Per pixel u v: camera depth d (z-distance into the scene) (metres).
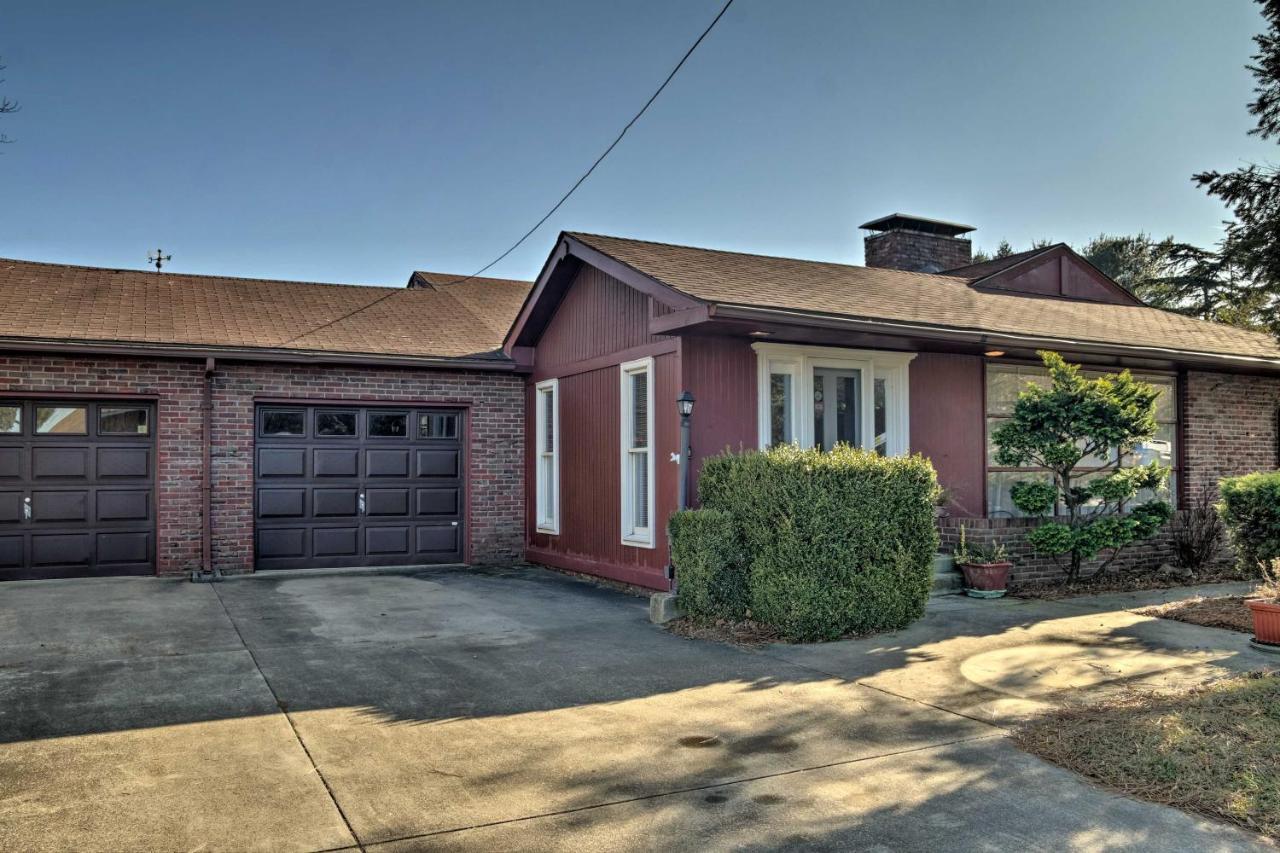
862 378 10.93
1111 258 38.34
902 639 7.84
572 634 8.19
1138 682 6.32
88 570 11.23
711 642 7.82
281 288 15.35
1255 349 13.05
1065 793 4.46
